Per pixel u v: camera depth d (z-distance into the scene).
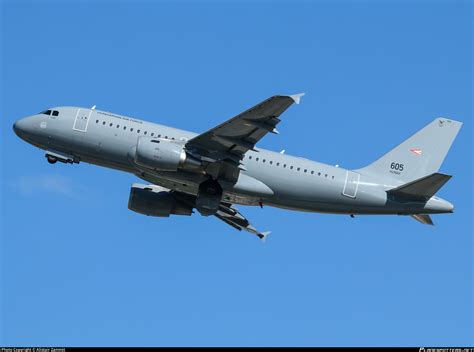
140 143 130.62
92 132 135.25
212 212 134.25
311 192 135.62
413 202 135.75
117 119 136.12
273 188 135.62
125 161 135.25
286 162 135.88
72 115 136.38
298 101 116.25
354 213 137.88
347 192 136.00
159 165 130.50
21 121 138.38
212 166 132.25
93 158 136.75
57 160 137.88
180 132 136.12
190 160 130.38
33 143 138.62
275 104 118.62
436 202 135.62
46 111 138.12
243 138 127.19
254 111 120.69
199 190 133.75
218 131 126.31
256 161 135.38
